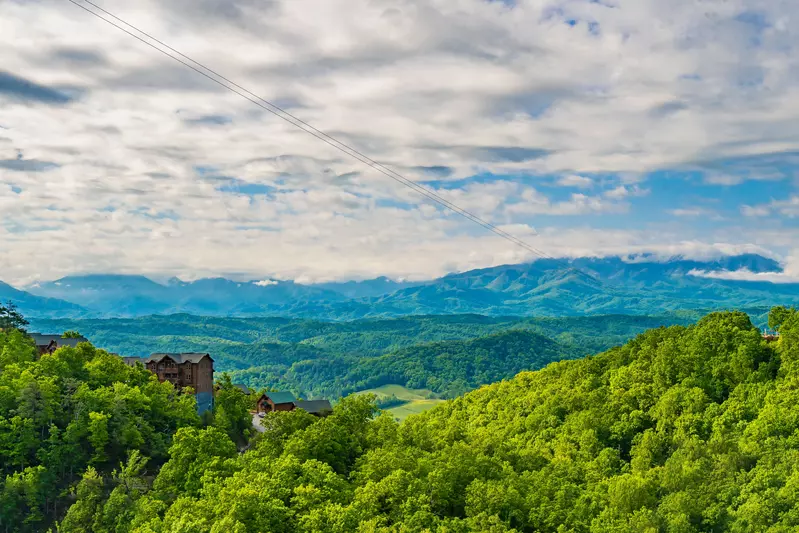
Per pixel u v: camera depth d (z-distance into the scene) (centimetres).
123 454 18412
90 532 14800
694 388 17600
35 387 17988
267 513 12575
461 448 15812
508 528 12875
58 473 17212
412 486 13588
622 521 12769
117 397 18838
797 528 11531
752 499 12656
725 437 15338
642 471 15088
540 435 18938
